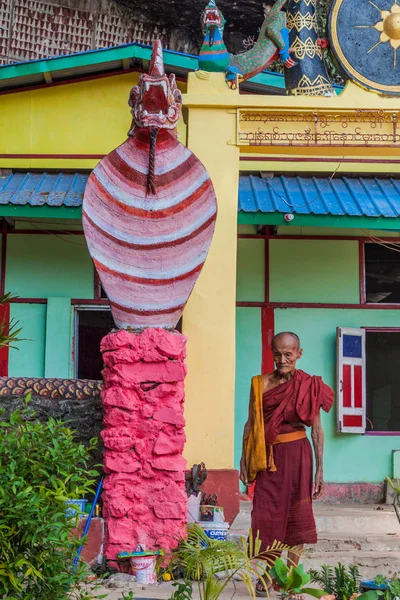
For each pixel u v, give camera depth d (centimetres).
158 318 764
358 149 911
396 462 1106
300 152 924
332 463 1108
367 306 1134
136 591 668
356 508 1023
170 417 735
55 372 1102
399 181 1099
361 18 922
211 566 574
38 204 988
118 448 729
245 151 920
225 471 842
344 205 1006
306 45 945
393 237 1147
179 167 770
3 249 1116
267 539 681
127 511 724
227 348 862
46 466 517
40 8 1669
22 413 704
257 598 668
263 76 1117
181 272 770
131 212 769
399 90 912
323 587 686
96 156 1109
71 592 552
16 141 1109
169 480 728
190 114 902
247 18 1717
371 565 805
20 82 1101
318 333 1128
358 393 1108
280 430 691
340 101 901
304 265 1136
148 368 739
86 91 1119
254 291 1129
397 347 1143
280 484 684
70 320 1111
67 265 1120
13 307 1109
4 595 479
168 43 1753
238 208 980
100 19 1708
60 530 493
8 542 479
